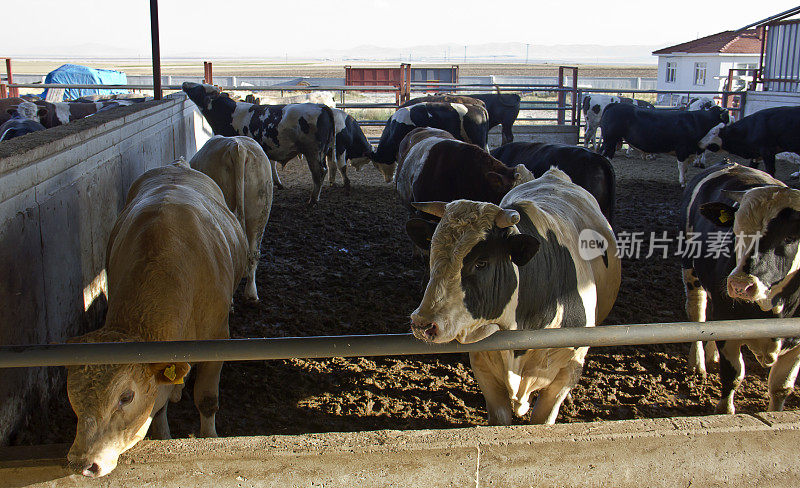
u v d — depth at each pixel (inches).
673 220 348.8
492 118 600.1
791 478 102.8
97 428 90.0
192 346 89.8
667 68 1454.2
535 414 128.6
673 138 476.4
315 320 209.9
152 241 119.8
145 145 271.0
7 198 132.5
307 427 148.7
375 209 375.2
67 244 168.4
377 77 1093.1
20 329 137.1
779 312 136.4
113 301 113.6
